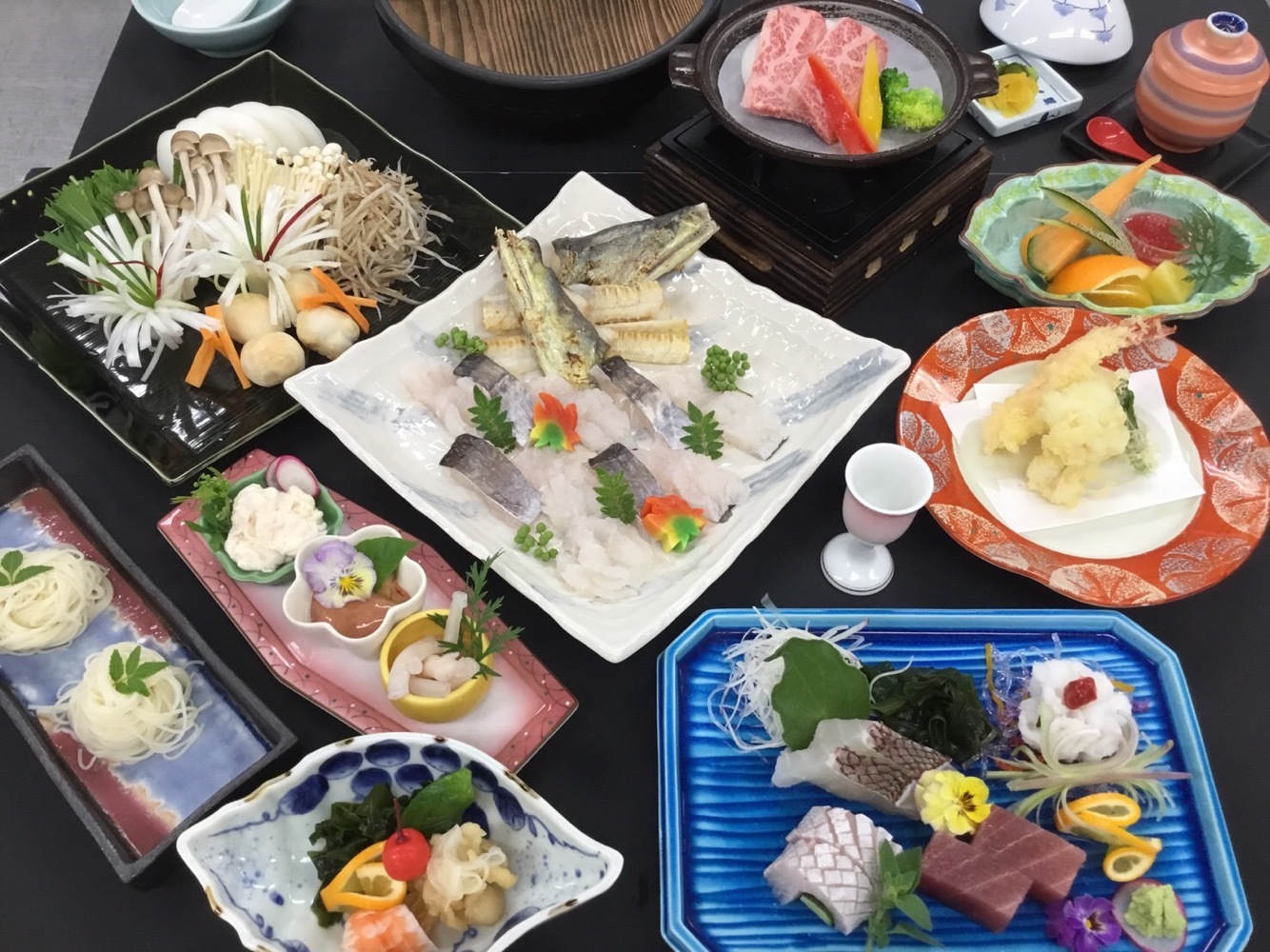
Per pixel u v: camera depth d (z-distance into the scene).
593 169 0.77
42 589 0.54
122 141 0.75
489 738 0.52
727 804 0.51
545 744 0.54
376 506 0.61
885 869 0.45
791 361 0.66
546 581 0.57
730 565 0.58
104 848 0.47
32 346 0.67
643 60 0.68
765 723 0.52
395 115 0.80
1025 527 0.59
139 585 0.55
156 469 0.59
